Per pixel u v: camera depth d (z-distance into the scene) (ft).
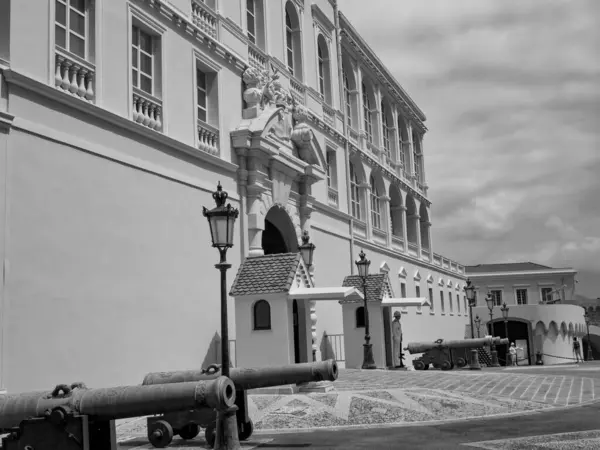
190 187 51.62
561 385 59.16
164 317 46.91
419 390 46.88
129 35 45.65
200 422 31.01
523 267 238.07
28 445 24.39
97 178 41.24
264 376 31.53
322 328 76.38
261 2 69.00
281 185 65.92
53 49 38.40
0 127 34.30
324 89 88.63
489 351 130.72
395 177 117.29
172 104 50.57
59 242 37.76
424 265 134.21
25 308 34.99
